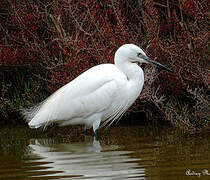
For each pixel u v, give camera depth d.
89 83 10.81
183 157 8.54
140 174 7.45
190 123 11.34
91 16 11.56
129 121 13.26
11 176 7.61
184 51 11.92
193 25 12.09
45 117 11.09
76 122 11.32
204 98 11.96
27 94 13.02
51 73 13.43
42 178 7.40
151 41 12.13
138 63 12.57
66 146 10.22
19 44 13.31
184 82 12.32
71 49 12.02
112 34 11.88
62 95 11.03
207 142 9.98
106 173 7.56
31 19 12.62
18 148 10.15
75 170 7.81
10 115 13.64
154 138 10.72
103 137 11.26
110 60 11.86
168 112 12.21
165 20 13.52
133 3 13.84
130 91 11.00
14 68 13.77
